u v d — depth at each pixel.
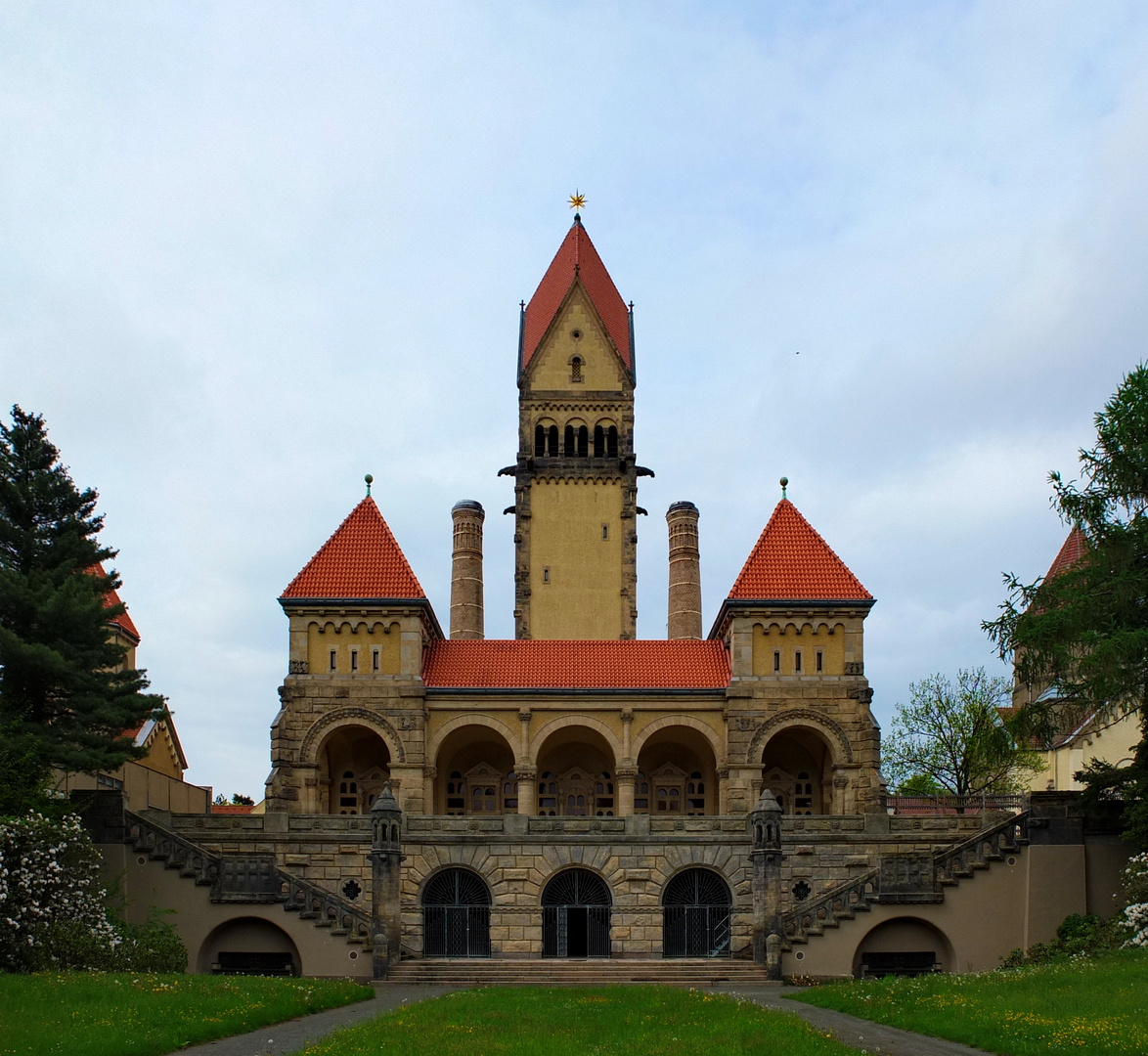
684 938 56.06
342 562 72.06
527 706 69.94
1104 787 51.91
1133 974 34.75
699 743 73.44
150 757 77.31
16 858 39.47
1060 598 49.62
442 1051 26.42
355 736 71.50
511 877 56.03
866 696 69.31
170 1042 28.09
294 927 50.78
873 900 51.75
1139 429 49.00
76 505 52.44
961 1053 27.55
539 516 96.19
